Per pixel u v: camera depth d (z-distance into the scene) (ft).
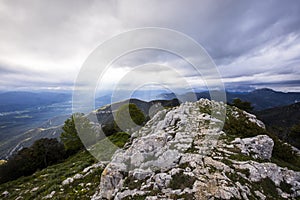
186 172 30.83
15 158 80.53
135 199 28.40
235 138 46.34
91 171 49.19
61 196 40.09
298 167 46.47
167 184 29.30
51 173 64.80
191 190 27.02
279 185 32.78
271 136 55.21
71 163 72.49
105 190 34.22
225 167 32.50
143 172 33.60
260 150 43.78
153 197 27.09
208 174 30.17
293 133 104.73
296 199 30.58
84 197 37.47
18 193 52.37
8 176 71.20
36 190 49.06
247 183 30.14
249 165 34.24
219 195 26.00
